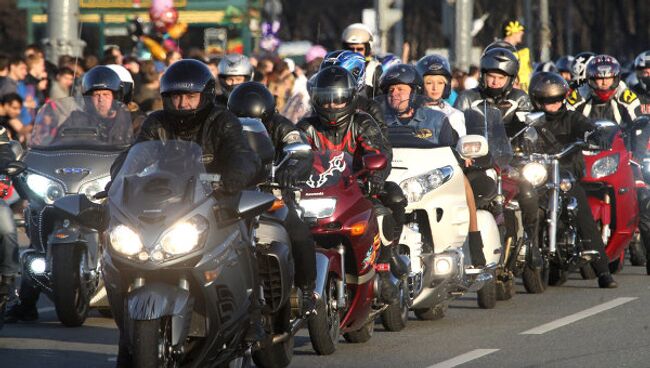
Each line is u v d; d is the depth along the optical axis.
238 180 20.69
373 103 29.81
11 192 42.50
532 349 26.41
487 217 32.22
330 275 25.39
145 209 19.44
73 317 29.64
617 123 44.91
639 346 26.56
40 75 48.03
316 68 45.06
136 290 19.36
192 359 20.41
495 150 34.03
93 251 29.70
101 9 69.06
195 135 21.66
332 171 25.89
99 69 32.19
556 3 138.50
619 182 40.38
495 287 33.62
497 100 37.19
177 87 21.06
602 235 40.22
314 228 25.31
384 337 28.44
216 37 71.56
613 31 139.75
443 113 30.73
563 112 38.59
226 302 20.17
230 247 20.28
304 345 27.19
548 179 36.53
